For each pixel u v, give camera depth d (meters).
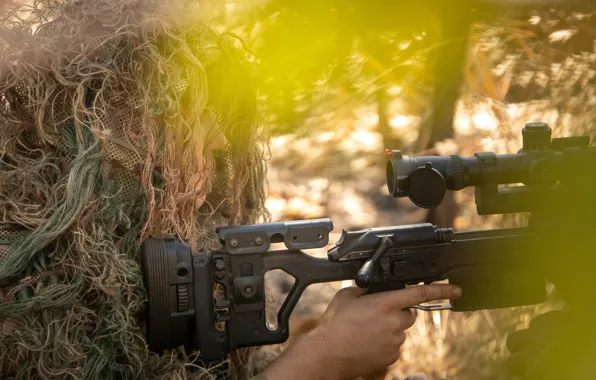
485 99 3.19
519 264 1.55
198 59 1.62
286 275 2.82
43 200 1.52
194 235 1.66
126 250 1.55
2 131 1.52
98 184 1.50
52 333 1.47
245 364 1.86
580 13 3.38
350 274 1.55
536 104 3.34
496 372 2.41
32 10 1.62
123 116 1.54
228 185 1.83
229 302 1.52
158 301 1.48
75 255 1.50
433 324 2.51
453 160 1.49
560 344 1.31
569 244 1.50
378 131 3.44
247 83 1.77
